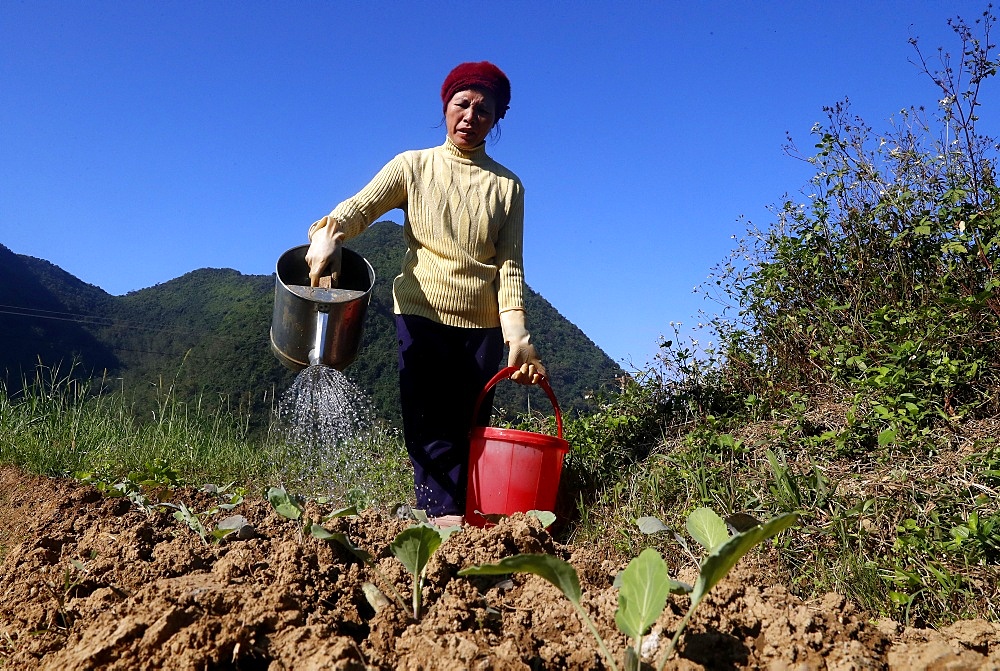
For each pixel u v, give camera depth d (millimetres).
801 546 2799
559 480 3693
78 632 2051
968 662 1764
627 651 1699
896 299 4375
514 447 3586
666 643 1913
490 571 1720
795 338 4613
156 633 1782
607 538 3387
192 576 2479
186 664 1718
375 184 3932
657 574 1655
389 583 2268
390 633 1947
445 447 3867
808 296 4719
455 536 2617
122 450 5910
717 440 3645
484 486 3637
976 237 3889
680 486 3441
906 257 4430
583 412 4895
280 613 1942
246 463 5801
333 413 3693
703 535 2068
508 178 4066
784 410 4164
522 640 1923
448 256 3881
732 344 4879
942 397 3625
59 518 3469
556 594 2217
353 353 3773
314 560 2434
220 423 6402
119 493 3930
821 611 1955
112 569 2529
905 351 3744
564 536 3693
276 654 1810
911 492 2988
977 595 2463
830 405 4059
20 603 2264
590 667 1841
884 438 3193
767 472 3371
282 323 3688
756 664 1873
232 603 1973
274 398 6934
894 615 2463
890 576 2549
